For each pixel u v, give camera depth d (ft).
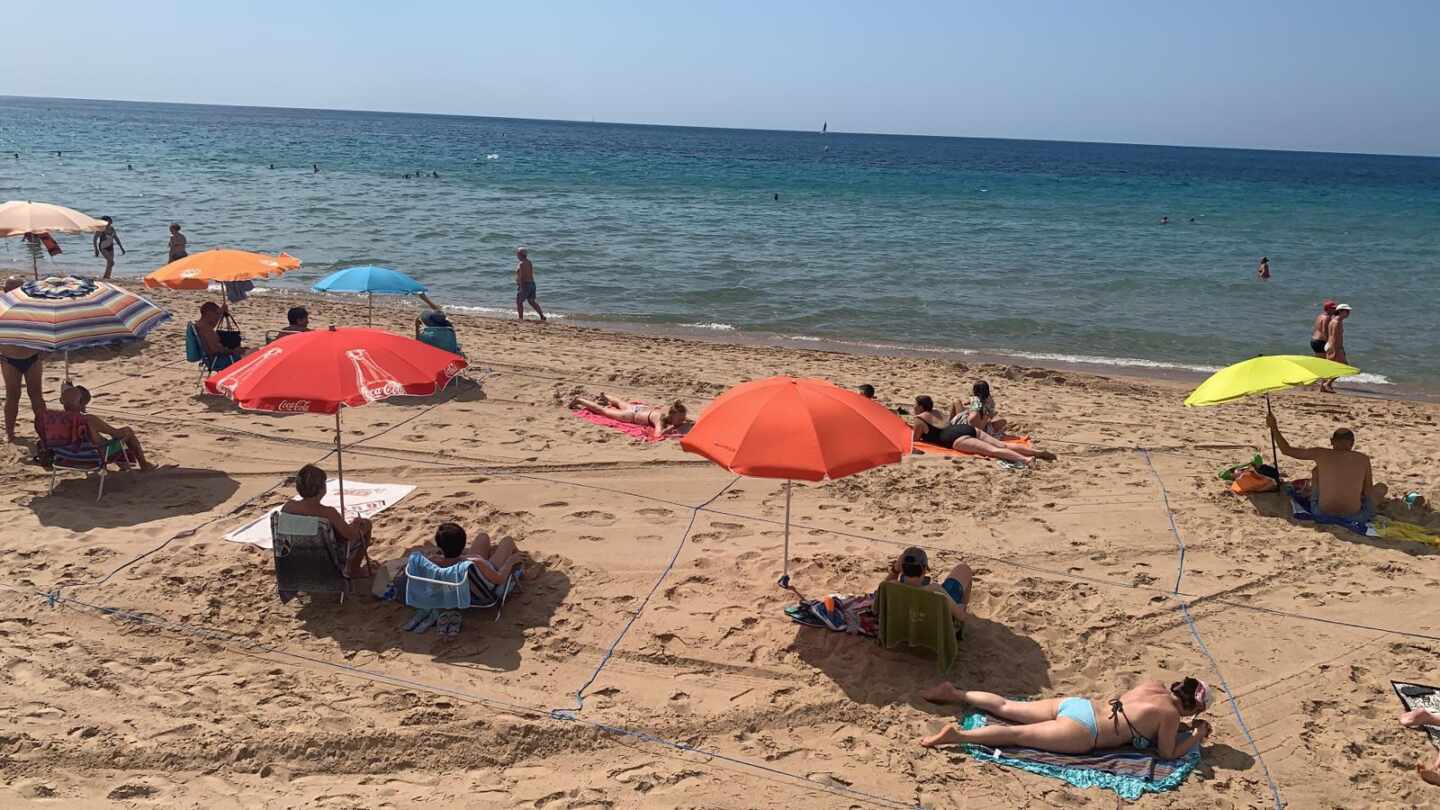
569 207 129.29
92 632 20.12
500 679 19.17
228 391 20.61
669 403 39.19
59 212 37.22
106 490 27.53
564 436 33.86
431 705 18.15
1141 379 51.83
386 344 21.43
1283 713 18.85
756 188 184.55
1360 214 169.58
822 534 26.53
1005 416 39.09
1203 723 17.76
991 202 171.83
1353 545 26.53
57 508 26.14
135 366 40.73
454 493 28.30
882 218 131.75
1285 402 44.52
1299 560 25.54
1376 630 22.00
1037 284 78.89
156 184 138.00
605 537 25.79
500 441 33.12
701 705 18.60
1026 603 22.77
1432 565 25.31
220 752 16.48
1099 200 187.52
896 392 43.24
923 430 34.71
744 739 17.66
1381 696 19.42
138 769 16.02
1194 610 22.75
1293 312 69.82
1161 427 38.19
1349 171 449.06
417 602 20.83
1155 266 90.12
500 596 21.36
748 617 21.83
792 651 20.52
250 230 92.53
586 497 28.50
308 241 87.15
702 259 86.28
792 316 65.05
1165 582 24.14
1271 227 136.98
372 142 346.33
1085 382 48.55
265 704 17.93
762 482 30.22
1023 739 17.44
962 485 30.50
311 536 20.62
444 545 21.20
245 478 28.84
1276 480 29.89
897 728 18.08
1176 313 68.80
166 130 381.40
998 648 20.83
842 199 166.20
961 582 21.76
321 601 21.84
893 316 65.77
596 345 51.42
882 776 16.69
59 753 16.24
